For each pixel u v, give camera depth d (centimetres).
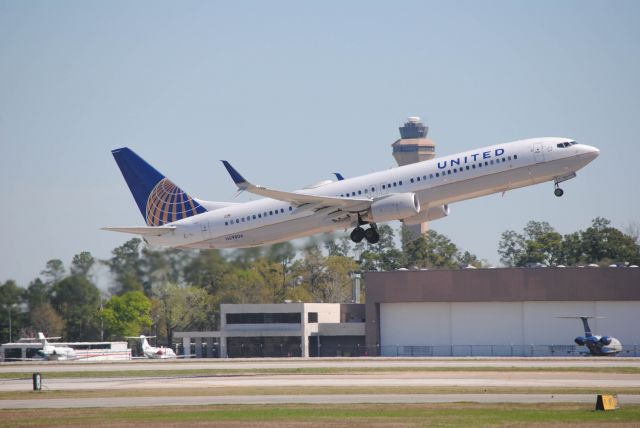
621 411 13775
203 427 12781
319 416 13750
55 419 14088
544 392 16838
